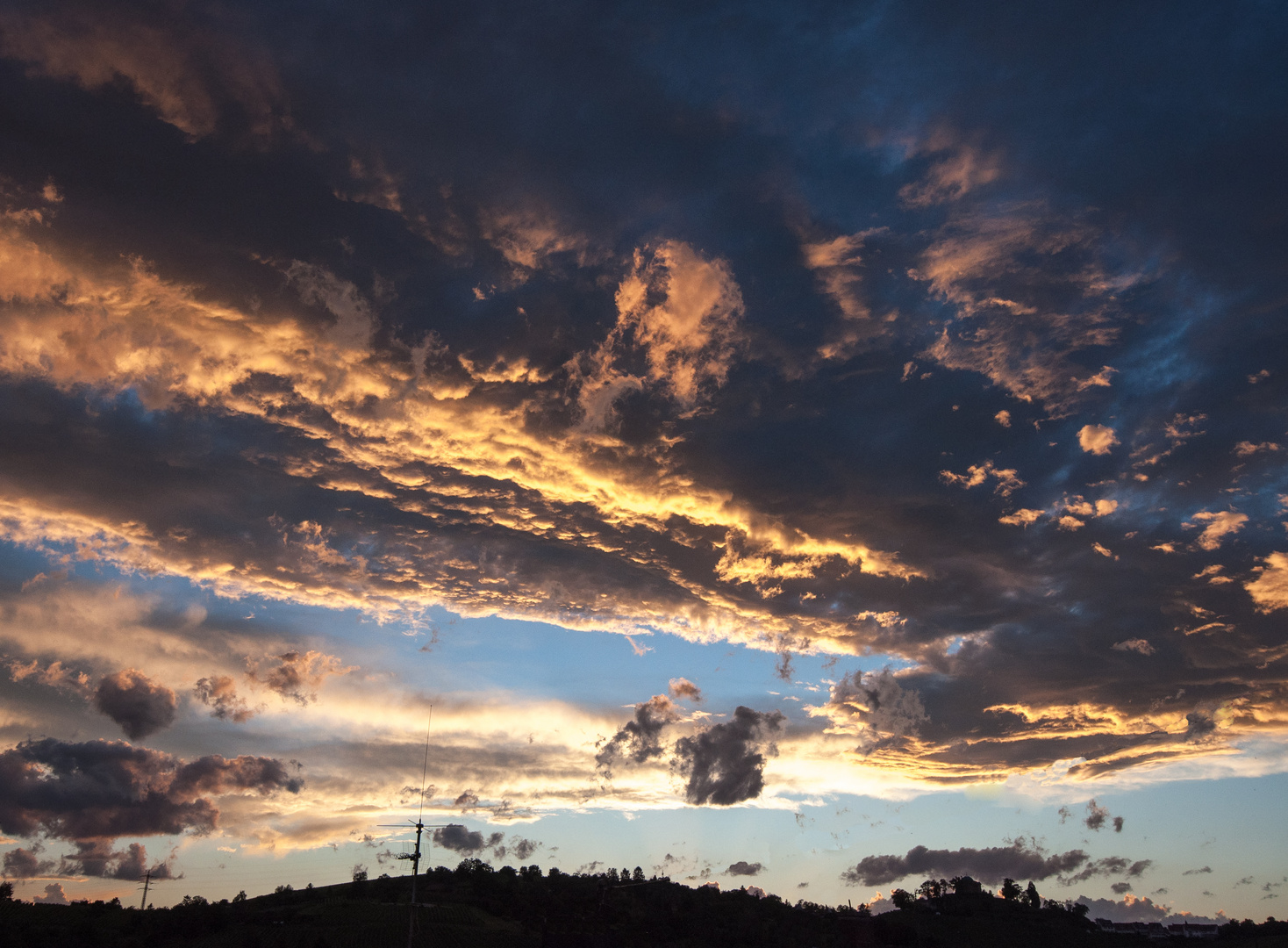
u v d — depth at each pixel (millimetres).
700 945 148500
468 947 138250
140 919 151750
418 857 94688
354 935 143250
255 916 158000
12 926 141125
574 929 155000
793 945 149625
